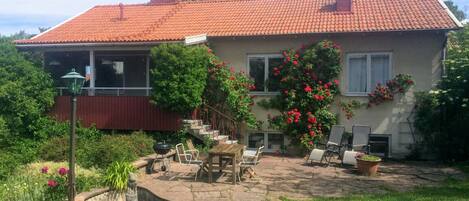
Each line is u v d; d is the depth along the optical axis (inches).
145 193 374.3
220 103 607.8
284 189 383.9
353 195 361.1
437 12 582.9
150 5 824.9
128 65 716.7
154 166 466.0
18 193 344.2
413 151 567.5
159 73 545.6
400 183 412.5
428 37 564.1
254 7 739.4
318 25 605.3
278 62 618.5
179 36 601.3
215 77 593.9
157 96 550.0
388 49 578.2
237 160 423.8
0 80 574.6
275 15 681.6
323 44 581.0
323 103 588.7
